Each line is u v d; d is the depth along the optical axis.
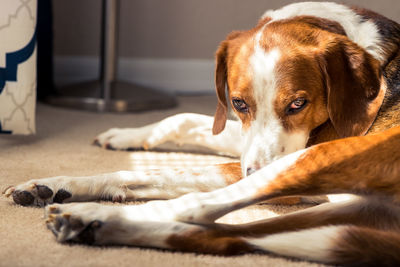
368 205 1.47
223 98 2.02
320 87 1.74
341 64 1.72
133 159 2.36
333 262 1.40
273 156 1.67
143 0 4.49
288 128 1.72
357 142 1.46
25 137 2.69
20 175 2.01
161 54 4.59
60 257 1.33
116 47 3.85
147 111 3.66
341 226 1.41
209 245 1.40
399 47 1.85
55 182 1.68
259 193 1.45
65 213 1.40
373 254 1.38
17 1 2.31
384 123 1.71
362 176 1.43
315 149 1.47
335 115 1.72
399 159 1.43
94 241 1.41
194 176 1.79
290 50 1.73
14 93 2.37
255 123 1.74
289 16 1.92
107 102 3.55
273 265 1.37
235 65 1.80
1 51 2.31
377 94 1.70
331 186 1.45
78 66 4.42
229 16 4.64
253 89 1.72
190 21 4.59
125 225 1.41
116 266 1.29
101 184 1.74
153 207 1.48
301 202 1.88
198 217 1.44
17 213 1.61
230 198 1.46
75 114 3.42
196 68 4.65
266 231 1.44
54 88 3.88
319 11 1.91
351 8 1.95
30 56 2.39
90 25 4.40
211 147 2.38
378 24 1.88
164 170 1.81
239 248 1.41
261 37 1.80
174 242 1.41
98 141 2.58
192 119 2.39
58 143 2.61
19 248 1.37
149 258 1.35
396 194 1.44
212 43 4.65
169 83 4.61
